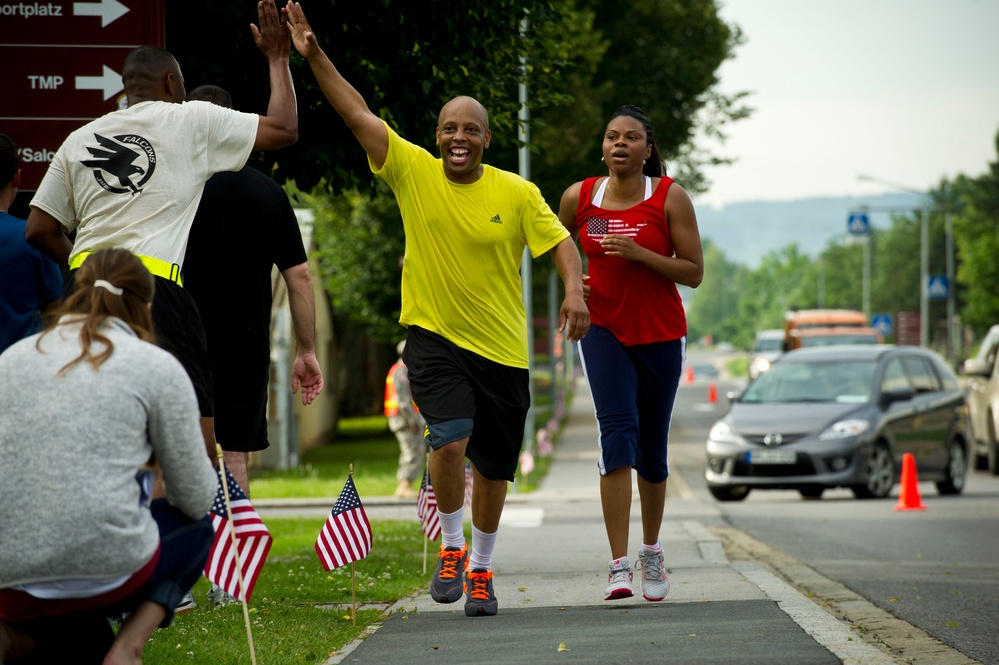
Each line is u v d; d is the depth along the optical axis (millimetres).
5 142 11578
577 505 33188
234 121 10359
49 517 6953
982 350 44500
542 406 94500
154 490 8484
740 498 32469
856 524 25406
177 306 10289
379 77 19156
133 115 10219
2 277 11219
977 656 11086
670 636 10602
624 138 12383
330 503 34312
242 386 12594
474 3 19984
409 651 10195
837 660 9438
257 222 12453
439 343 11492
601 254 12430
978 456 44125
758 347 96938
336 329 80438
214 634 11008
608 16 66125
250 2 18219
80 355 7176
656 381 12539
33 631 7477
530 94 24047
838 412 31094
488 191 11391
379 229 64438
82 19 13766
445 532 11984
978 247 111625
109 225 10102
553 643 10359
